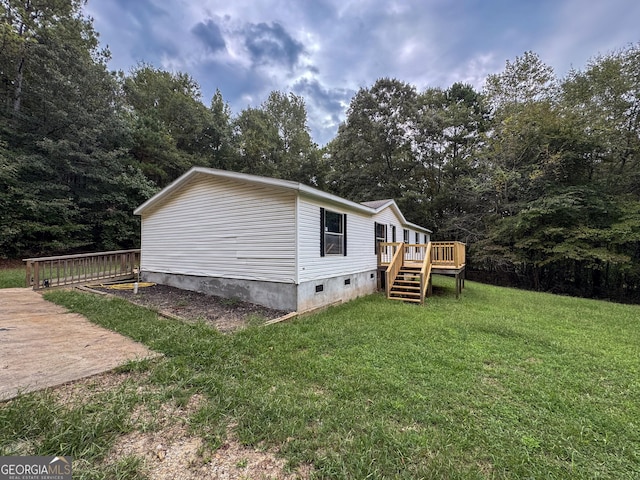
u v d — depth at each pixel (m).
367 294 9.87
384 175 20.80
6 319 4.90
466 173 19.55
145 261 9.89
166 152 18.27
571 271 15.34
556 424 2.54
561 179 15.42
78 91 13.93
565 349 4.55
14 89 13.41
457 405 2.81
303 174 26.20
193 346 3.78
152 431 2.19
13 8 12.75
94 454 1.90
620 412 2.78
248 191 7.23
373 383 3.14
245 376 3.16
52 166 13.24
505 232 15.79
